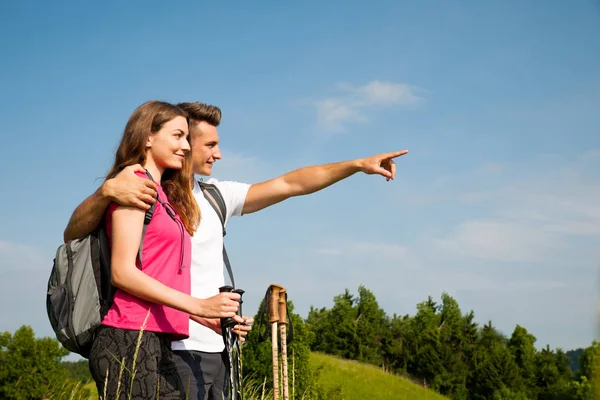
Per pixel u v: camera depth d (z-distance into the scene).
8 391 27.48
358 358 68.88
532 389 64.50
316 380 19.98
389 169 3.25
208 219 3.06
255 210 3.39
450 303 77.81
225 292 2.21
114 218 2.16
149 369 2.12
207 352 2.83
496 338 67.25
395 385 47.09
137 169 2.27
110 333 2.13
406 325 77.44
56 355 28.70
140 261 2.19
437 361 64.31
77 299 2.16
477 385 62.88
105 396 2.10
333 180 3.26
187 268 2.39
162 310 2.22
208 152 3.48
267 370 10.16
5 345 28.05
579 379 56.97
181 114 2.53
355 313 72.94
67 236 2.29
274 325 2.54
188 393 2.63
